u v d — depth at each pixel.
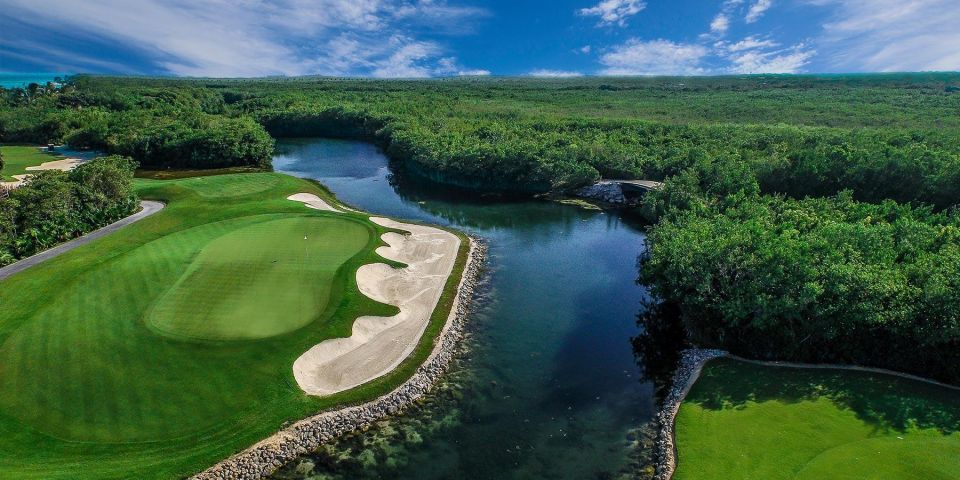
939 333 26.61
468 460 24.45
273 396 27.33
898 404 25.44
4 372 27.95
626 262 50.56
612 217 66.94
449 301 40.00
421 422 27.14
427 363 31.78
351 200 75.06
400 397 28.66
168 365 28.88
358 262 42.84
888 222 44.44
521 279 46.06
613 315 39.38
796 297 29.58
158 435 24.53
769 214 45.97
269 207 61.53
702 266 33.53
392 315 36.66
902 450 21.97
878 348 29.08
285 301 35.94
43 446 23.45
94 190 57.22
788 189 60.84
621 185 75.06
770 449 22.95
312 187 77.44
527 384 30.50
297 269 41.22
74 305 34.88
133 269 40.66
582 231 60.97
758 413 25.67
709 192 59.91
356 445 25.42
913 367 28.42
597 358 33.38
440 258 48.56
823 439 23.22
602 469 23.84
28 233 47.22
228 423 25.53
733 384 28.52
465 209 70.88
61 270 41.31
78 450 23.41
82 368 28.47
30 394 26.45
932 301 27.20
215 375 28.36
